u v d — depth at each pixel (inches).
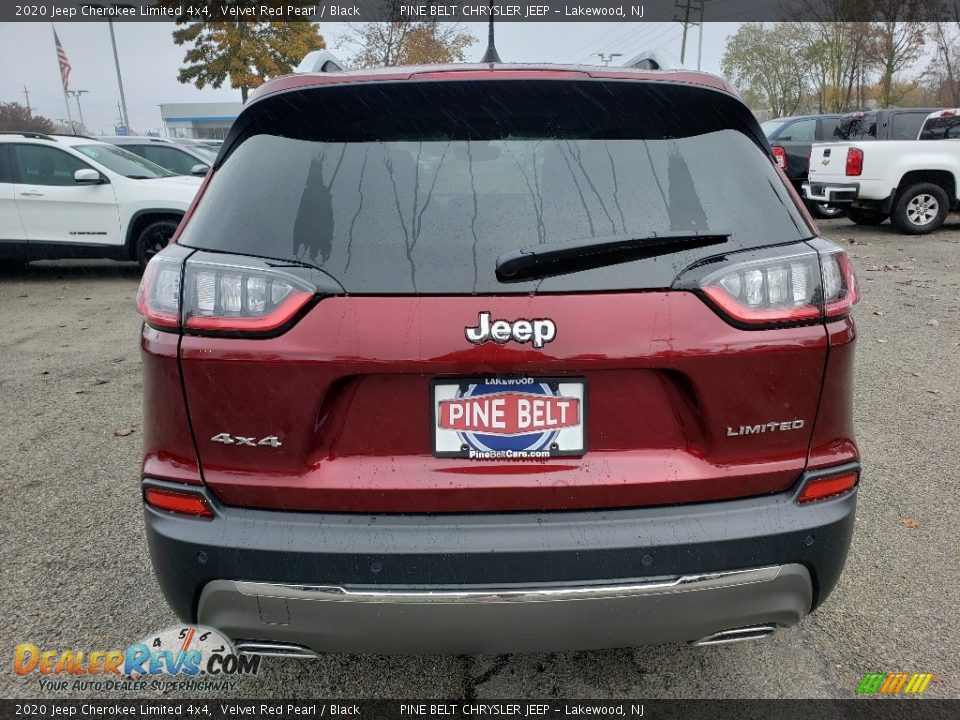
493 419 68.1
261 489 69.1
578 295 66.0
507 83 74.0
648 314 66.5
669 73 78.1
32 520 127.3
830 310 70.2
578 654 95.9
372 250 67.3
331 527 68.1
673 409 69.4
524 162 72.7
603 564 67.7
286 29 862.5
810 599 74.0
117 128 1525.6
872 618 100.7
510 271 65.2
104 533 123.0
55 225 354.9
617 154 73.9
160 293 69.4
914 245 416.8
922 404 177.5
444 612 67.5
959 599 104.1
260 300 66.6
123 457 153.7
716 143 76.3
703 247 68.5
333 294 66.1
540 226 68.7
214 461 69.7
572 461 69.2
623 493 69.2
